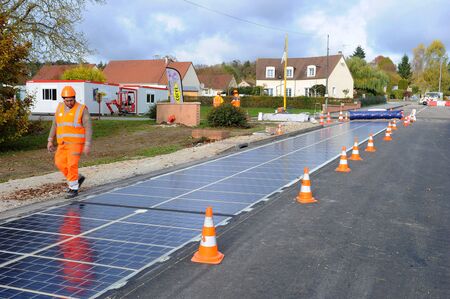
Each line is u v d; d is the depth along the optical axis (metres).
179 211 7.93
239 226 6.98
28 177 11.55
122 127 25.86
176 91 27.92
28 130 18.97
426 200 8.75
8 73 16.92
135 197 9.03
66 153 8.88
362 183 10.48
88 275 5.09
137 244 6.14
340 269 5.24
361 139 20.86
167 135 22.11
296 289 4.70
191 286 4.79
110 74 66.62
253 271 5.18
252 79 106.25
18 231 6.77
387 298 4.50
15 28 19.95
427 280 4.94
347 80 70.25
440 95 74.44
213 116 25.98
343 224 7.09
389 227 6.93
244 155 15.57
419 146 17.97
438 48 108.25
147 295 4.58
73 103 8.70
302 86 69.06
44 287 4.77
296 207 8.19
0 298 4.50
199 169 12.58
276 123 29.80
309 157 14.97
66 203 8.52
